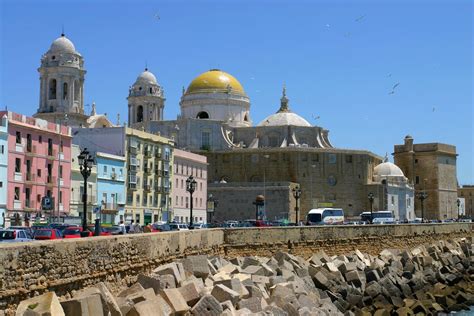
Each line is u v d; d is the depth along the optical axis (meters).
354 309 50.00
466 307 58.09
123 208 104.69
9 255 22.30
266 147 156.88
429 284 65.50
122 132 106.25
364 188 156.25
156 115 165.25
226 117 166.00
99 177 98.25
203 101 165.75
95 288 26.41
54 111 127.06
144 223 111.56
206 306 30.42
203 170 140.12
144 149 112.81
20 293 22.83
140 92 165.75
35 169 84.44
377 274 59.88
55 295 22.95
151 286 31.86
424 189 196.88
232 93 167.38
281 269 49.59
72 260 26.81
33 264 23.81
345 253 73.31
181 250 43.53
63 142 91.19
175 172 125.06
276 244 63.34
